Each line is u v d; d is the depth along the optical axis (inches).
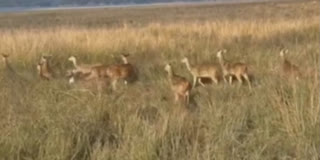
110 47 1027.9
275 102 488.1
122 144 417.4
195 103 609.0
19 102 589.6
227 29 1255.5
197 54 949.2
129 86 721.6
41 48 1000.2
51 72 795.4
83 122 459.8
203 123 470.3
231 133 420.2
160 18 3289.9
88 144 417.1
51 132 424.5
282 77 644.1
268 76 697.0
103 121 490.0
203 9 4729.3
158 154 398.6
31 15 4677.7
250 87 626.5
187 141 419.5
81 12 5196.9
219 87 669.9
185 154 400.2
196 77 733.9
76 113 494.6
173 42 1073.5
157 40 1111.6
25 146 408.2
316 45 948.0
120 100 565.6
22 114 517.3
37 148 408.8
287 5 4355.3
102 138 442.0
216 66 730.2
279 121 446.3
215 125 447.5
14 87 703.7
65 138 413.7
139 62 918.4
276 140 411.5
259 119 463.8
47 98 592.7
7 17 4387.3
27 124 452.1
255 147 398.6
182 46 1058.1
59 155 387.9
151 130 421.7
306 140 393.4
